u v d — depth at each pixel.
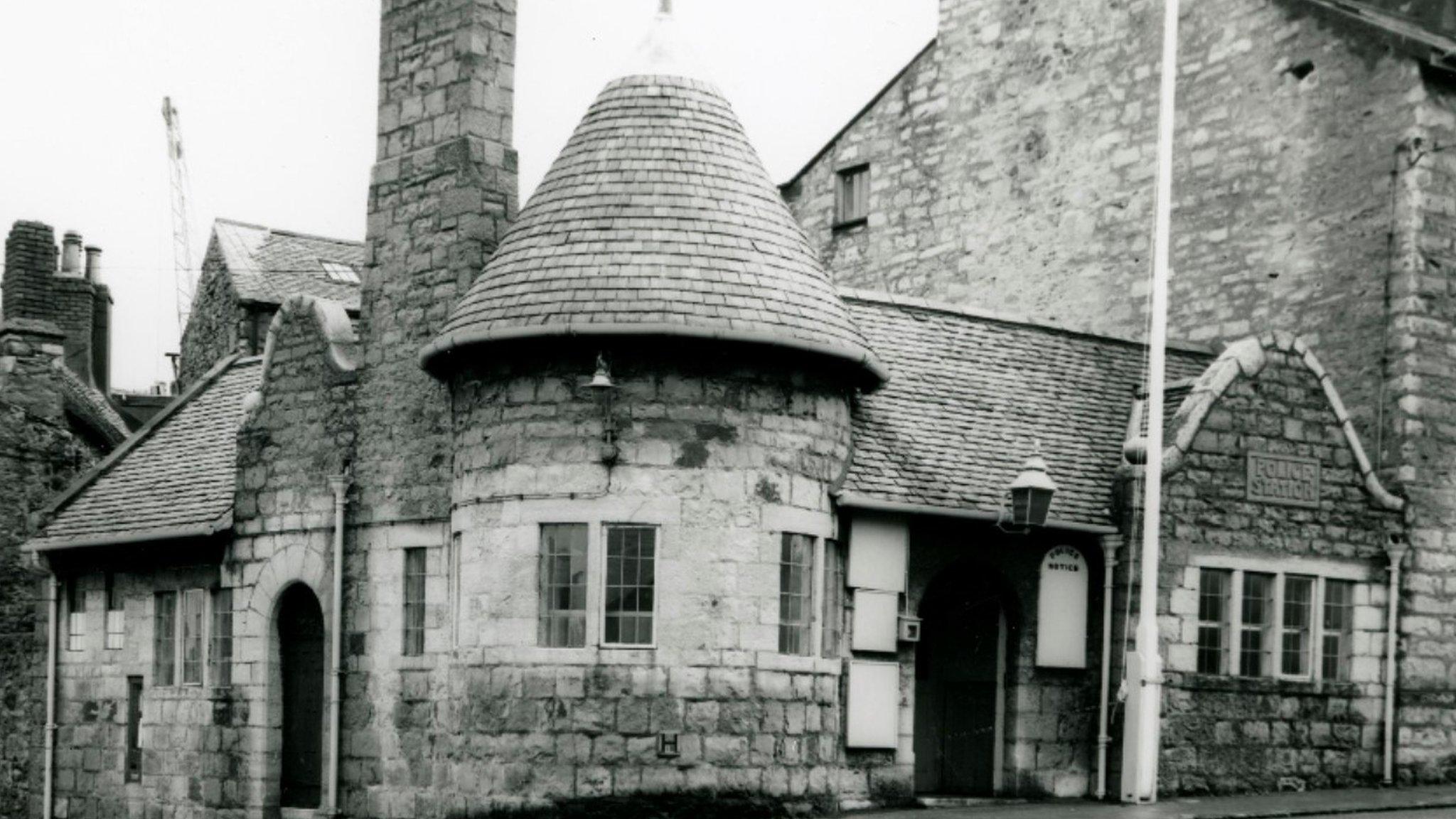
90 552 26.47
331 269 37.84
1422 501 24.50
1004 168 30.50
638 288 19.42
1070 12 29.78
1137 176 28.48
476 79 22.27
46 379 30.67
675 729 19.42
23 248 40.12
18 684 29.47
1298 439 23.41
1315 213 25.92
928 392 22.73
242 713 23.89
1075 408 23.67
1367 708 23.83
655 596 19.58
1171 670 22.12
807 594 20.41
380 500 22.56
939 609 22.36
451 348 20.19
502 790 19.78
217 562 24.64
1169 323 27.69
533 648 19.75
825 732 20.42
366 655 22.45
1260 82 26.83
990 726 22.12
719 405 19.86
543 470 19.86
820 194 33.59
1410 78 24.89
